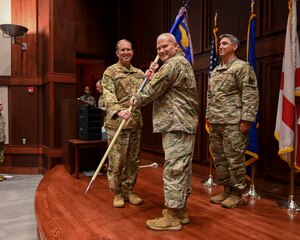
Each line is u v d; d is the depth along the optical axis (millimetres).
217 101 2676
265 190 3162
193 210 2555
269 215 2432
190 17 4293
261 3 3199
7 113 6137
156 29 5051
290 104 2549
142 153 5465
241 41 3449
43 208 2602
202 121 4043
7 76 6121
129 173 2752
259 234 2057
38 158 6137
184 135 2033
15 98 6137
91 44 5906
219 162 2768
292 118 2547
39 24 6074
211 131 2779
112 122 2582
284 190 2975
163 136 2096
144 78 2514
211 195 3010
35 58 6117
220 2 3779
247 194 3006
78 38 5754
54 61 5492
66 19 5609
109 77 2600
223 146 2686
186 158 2035
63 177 3848
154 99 2094
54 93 5500
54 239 1975
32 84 6121
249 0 3344
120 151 2592
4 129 5605
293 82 2557
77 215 2426
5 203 3934
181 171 2023
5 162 6125
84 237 2000
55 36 5488
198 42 4137
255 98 2518
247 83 2514
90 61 7074
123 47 2613
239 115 2582
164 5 4809
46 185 3430
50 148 5488
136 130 2688
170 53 2160
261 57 3207
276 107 3074
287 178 2943
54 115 5508
